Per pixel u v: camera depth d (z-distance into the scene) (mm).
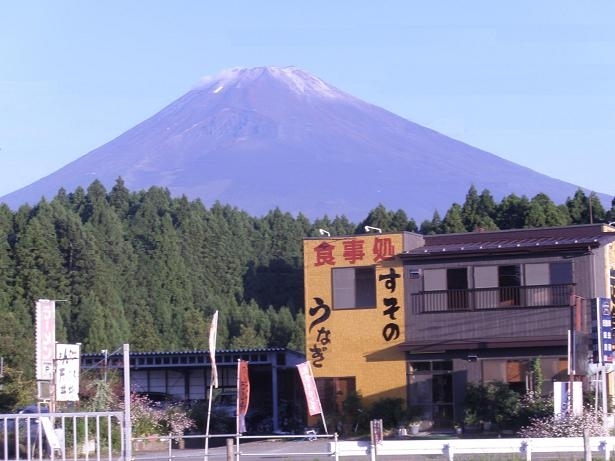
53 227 87312
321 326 44656
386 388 43500
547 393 40406
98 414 22672
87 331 76125
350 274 44531
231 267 109562
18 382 43875
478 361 42031
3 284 82812
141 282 96500
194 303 98000
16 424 23438
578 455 27844
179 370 50875
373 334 43906
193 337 85312
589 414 32562
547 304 41219
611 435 31844
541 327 41156
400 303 43656
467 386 41500
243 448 39062
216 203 128375
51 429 24516
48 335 32875
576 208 77625
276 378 47656
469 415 40375
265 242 121750
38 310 32719
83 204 117375
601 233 43312
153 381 51000
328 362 44406
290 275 109188
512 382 41500
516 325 41562
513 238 44594
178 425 40375
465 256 42688
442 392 42719
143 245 102875
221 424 45844
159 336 82750
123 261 97188
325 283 44812
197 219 112875
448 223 80625
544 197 79688
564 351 40688
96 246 90875
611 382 39906
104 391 37875
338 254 44719
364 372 43875
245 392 28281
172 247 101562
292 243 123000
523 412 39156
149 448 39344
